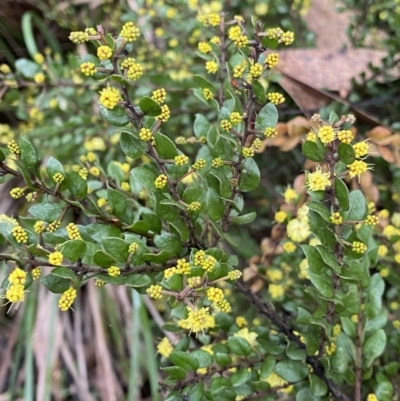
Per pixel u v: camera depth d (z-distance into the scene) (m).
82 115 0.34
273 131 0.18
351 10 0.36
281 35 0.17
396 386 0.22
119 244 0.17
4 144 0.34
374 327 0.21
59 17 0.42
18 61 0.33
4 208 0.41
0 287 0.18
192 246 0.19
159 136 0.17
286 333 0.21
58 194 0.18
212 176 0.19
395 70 0.33
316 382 0.20
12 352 0.40
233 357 0.22
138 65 0.16
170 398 0.19
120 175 0.23
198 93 0.21
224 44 0.22
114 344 0.40
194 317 0.16
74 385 0.38
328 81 0.33
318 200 0.16
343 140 0.15
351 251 0.17
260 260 0.27
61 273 0.16
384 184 0.32
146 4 0.37
